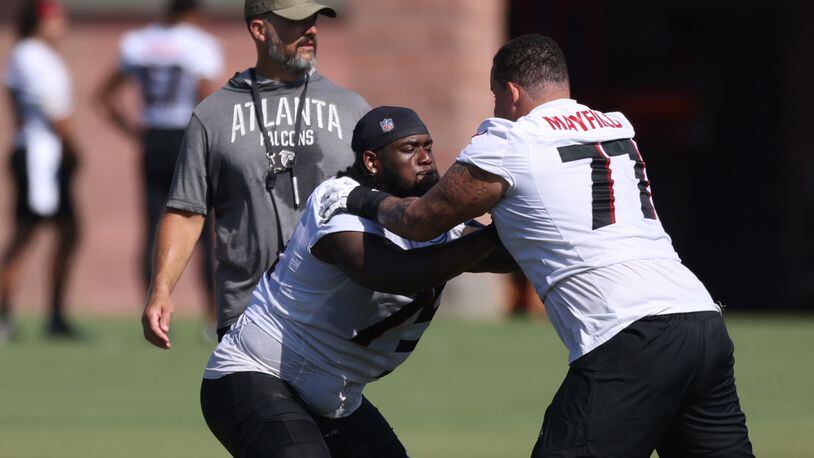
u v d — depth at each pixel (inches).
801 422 1293.1
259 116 837.2
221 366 776.3
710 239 3385.8
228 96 845.8
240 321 784.9
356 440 795.4
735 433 734.5
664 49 3417.8
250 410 750.5
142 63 1734.7
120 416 1323.8
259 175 832.3
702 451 735.7
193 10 1749.5
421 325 775.7
